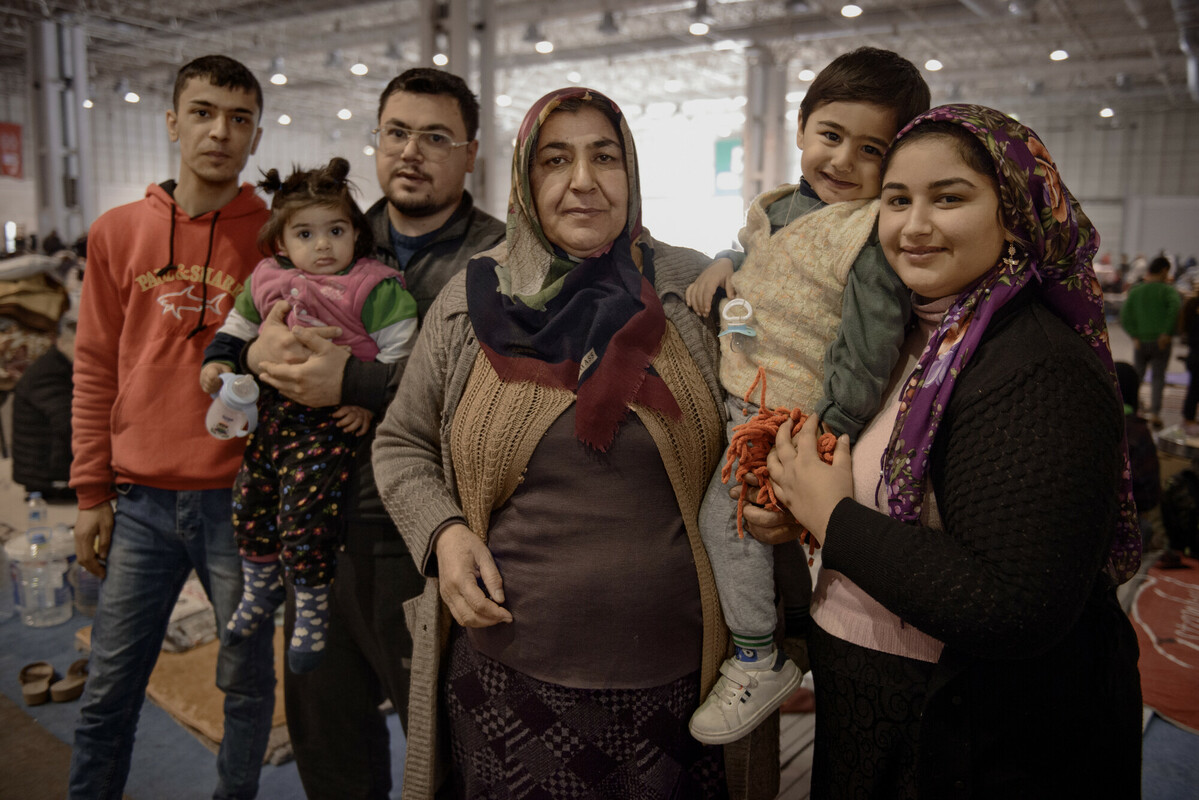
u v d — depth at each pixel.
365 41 15.87
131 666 1.89
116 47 18.14
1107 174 23.25
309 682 1.77
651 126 24.28
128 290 1.89
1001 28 14.09
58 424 3.48
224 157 1.87
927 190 0.98
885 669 1.08
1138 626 3.31
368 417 1.65
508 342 1.30
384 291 1.65
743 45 14.23
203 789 2.28
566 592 1.25
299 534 1.60
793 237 1.27
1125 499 1.07
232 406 1.59
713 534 1.27
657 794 1.29
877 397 1.14
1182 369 11.51
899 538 0.97
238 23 15.02
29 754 2.42
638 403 1.26
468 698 1.38
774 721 1.39
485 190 7.29
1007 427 0.92
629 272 1.31
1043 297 1.02
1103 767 1.03
